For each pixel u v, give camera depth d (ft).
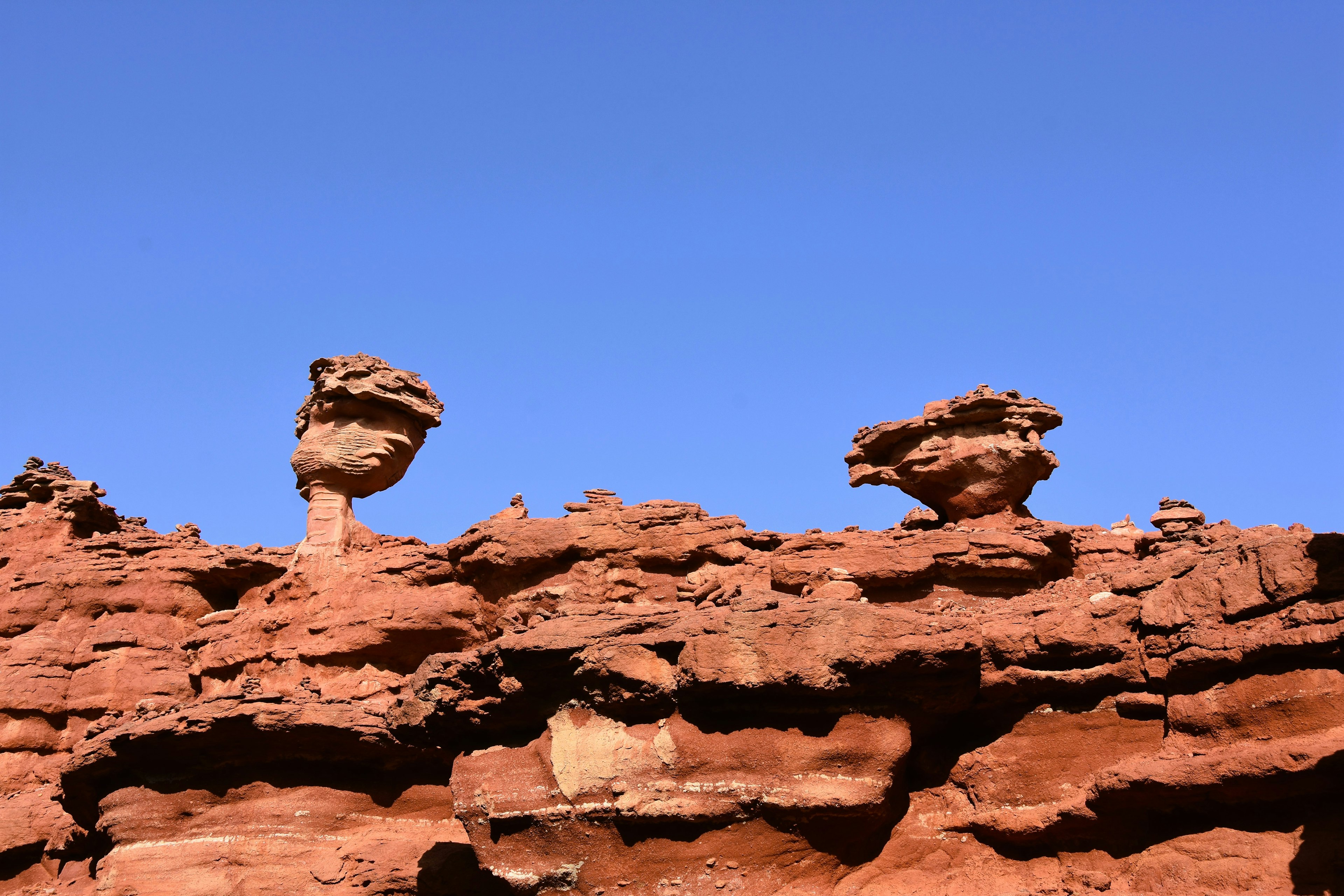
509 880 77.92
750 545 104.88
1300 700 66.59
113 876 94.38
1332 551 67.51
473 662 83.46
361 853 93.81
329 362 127.03
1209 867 67.15
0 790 121.70
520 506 114.52
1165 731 74.13
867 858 77.56
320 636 113.70
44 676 126.11
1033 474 109.19
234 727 95.40
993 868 76.02
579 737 78.79
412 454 126.72
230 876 93.50
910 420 111.86
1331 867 63.05
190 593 131.03
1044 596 86.07
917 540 100.01
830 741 75.36
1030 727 78.89
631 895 74.95
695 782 75.31
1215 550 76.89
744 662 75.05
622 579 105.19
